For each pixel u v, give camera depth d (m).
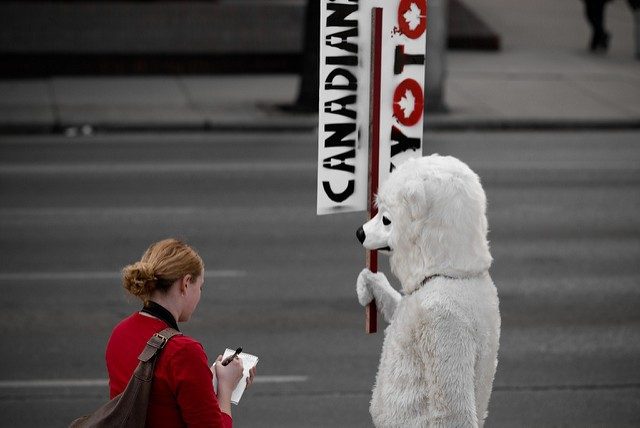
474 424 9.52
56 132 49.16
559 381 19.70
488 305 9.79
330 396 18.88
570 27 73.50
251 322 22.75
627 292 25.34
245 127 50.12
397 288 24.19
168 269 9.63
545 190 37.25
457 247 9.73
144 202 34.53
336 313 23.45
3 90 57.03
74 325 22.59
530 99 55.66
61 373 19.91
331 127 11.02
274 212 33.34
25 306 23.83
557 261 28.08
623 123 51.62
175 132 49.69
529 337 22.05
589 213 33.84
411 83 11.05
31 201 34.62
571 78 60.50
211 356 20.52
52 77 61.09
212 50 62.72
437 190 9.70
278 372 19.94
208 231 30.73
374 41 10.91
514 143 47.50
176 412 9.36
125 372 9.53
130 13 62.12
